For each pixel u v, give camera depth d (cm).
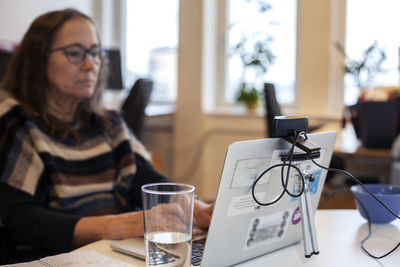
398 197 102
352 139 250
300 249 89
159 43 414
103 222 104
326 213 117
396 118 222
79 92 141
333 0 353
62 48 139
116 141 153
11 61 145
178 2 377
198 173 384
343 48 350
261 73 376
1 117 129
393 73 334
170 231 72
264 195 78
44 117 138
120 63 352
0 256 118
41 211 116
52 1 379
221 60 396
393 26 340
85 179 140
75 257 82
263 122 365
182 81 380
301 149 78
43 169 128
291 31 369
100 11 418
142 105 200
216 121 377
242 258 81
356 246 91
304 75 358
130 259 85
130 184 148
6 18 337
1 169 122
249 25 382
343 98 359
